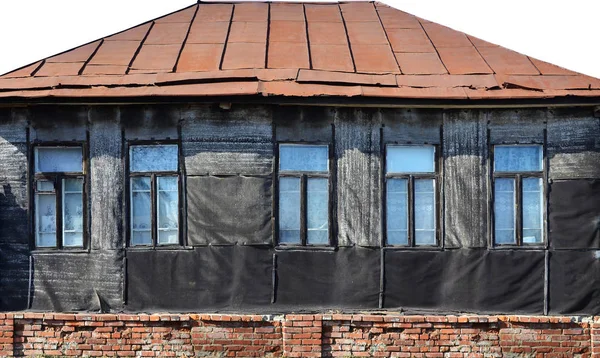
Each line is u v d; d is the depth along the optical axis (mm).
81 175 12047
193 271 11891
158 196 12023
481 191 11984
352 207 11977
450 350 11609
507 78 12055
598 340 11562
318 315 11562
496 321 11609
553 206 11945
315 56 12703
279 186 12000
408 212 12016
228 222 11906
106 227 11984
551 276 11883
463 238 11953
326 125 12016
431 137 12023
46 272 11992
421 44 13305
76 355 11680
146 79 11859
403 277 11906
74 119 12055
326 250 11914
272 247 11891
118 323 11680
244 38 13312
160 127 11992
